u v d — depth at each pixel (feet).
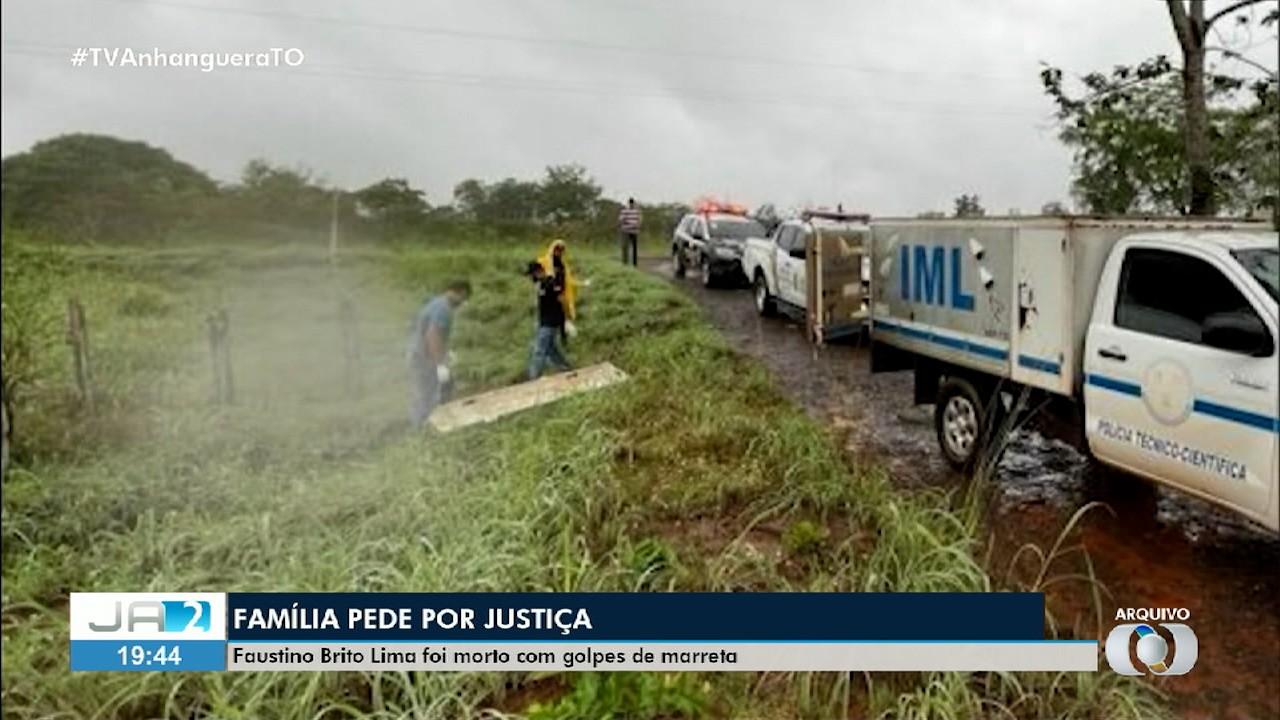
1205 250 15.21
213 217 81.41
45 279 41.45
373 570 14.67
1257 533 17.61
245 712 11.05
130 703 11.90
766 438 22.49
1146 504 19.35
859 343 38.06
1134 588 15.47
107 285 48.55
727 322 46.47
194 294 54.85
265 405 28.55
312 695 11.38
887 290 25.96
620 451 22.80
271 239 83.46
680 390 28.68
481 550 14.94
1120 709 11.46
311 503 18.61
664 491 19.57
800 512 18.65
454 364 35.63
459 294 26.76
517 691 12.48
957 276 22.15
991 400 20.85
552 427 23.72
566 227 106.01
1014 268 19.77
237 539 16.80
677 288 58.65
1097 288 17.81
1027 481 21.20
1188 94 29.01
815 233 36.45
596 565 15.02
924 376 24.59
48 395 25.84
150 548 16.58
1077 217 18.10
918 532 14.88
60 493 19.35
